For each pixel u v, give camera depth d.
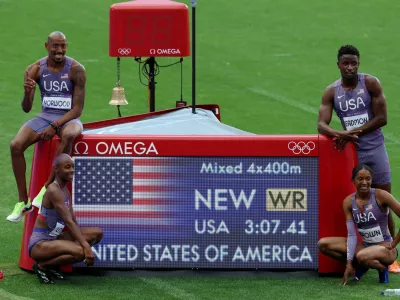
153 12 34.66
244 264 24.73
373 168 25.34
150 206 24.69
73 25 57.97
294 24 60.31
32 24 57.72
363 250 23.77
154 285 23.97
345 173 24.58
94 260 24.27
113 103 37.78
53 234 23.98
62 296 23.02
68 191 24.19
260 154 24.55
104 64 52.03
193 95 30.00
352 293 23.28
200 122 28.41
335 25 60.16
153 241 24.77
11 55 52.78
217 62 53.44
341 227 24.62
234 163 24.61
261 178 24.61
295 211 24.64
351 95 25.00
